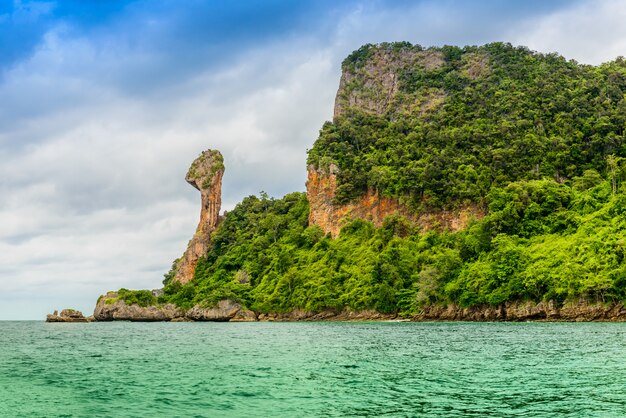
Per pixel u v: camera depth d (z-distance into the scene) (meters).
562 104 185.38
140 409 27.70
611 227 117.25
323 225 194.38
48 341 81.44
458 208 162.50
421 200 171.88
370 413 25.81
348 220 185.25
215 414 26.39
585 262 110.44
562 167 164.75
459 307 125.12
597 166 161.38
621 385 31.89
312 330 99.50
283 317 164.75
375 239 168.62
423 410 26.23
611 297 103.62
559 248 119.31
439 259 134.75
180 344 70.62
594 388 31.05
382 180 179.75
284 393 31.11
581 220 128.38
